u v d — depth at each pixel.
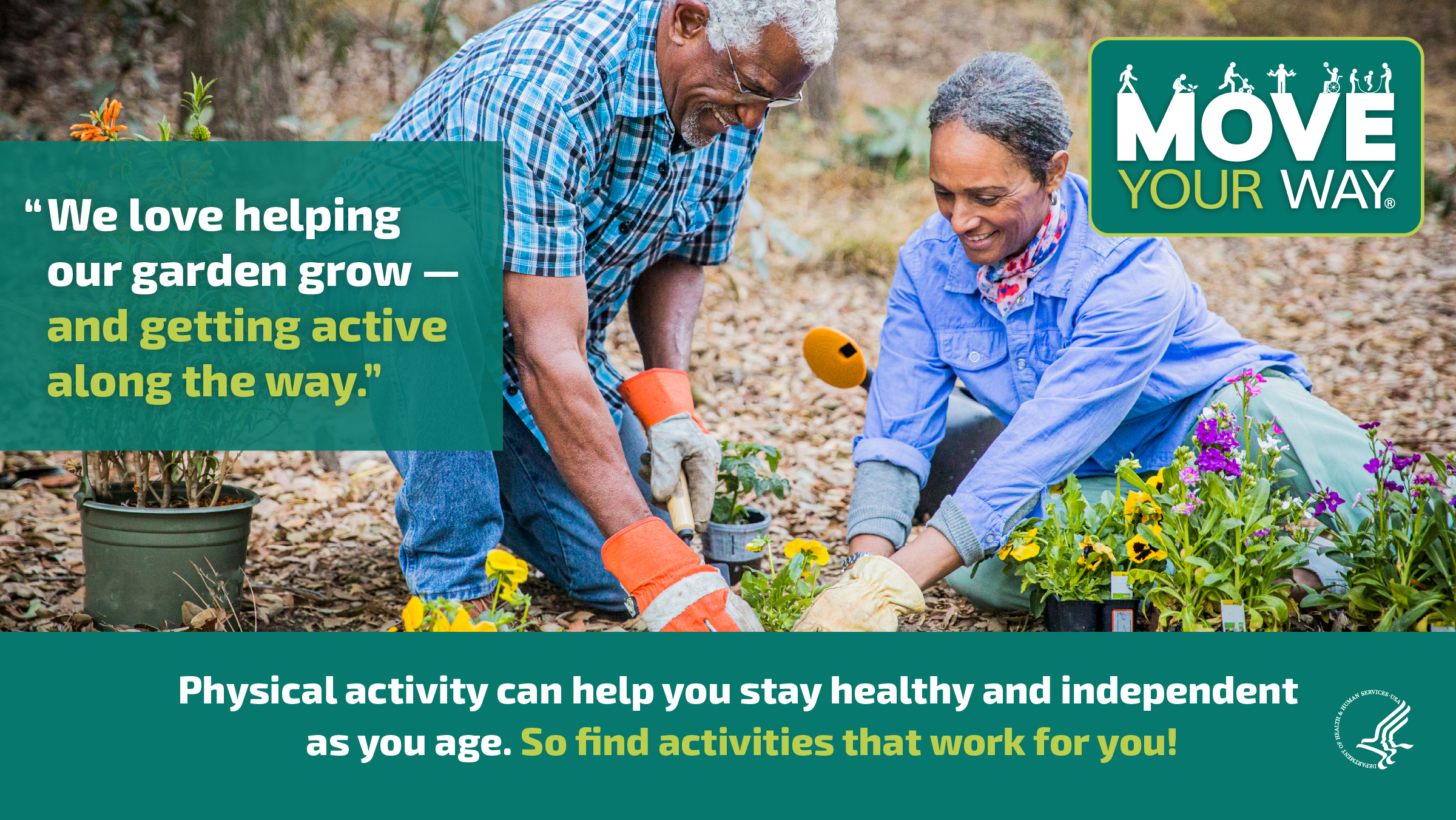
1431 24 12.77
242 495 3.38
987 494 2.68
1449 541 2.56
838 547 3.90
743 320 6.26
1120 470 2.76
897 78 10.72
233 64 6.14
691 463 2.74
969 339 3.03
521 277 2.52
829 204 7.85
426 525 2.94
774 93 2.46
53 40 8.13
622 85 2.59
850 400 5.41
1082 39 10.93
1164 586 2.70
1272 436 2.81
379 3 9.04
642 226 2.88
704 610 2.40
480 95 2.59
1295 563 2.64
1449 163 7.99
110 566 3.12
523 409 3.17
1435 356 5.70
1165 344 2.83
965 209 2.66
